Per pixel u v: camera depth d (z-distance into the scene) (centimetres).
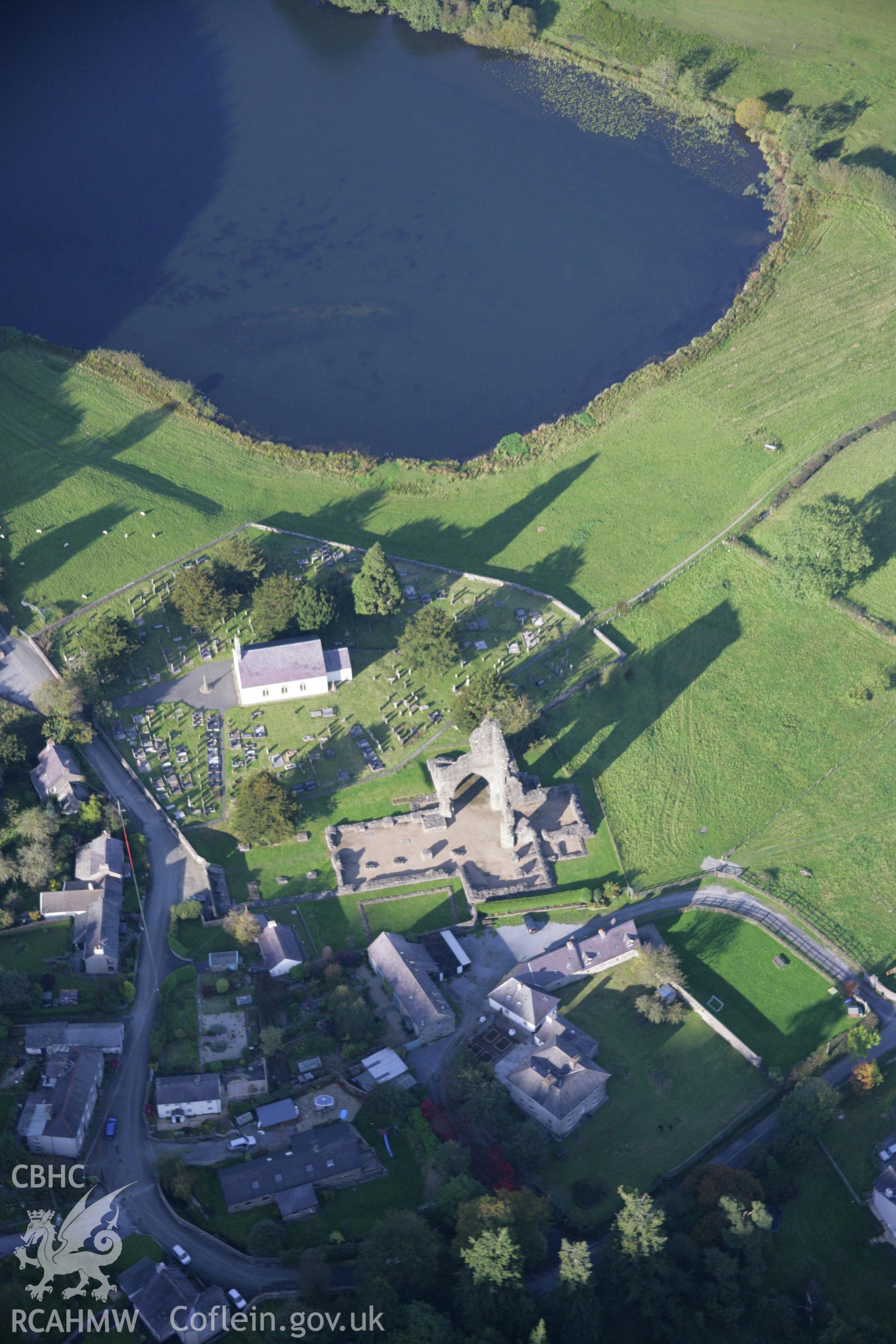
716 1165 16275
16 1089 16288
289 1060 17325
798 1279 15838
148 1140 16175
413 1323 13925
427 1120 16625
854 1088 17762
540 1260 15138
